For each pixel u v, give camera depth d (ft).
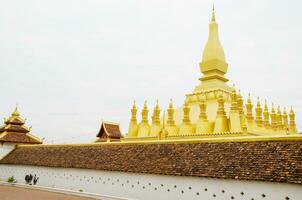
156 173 71.97
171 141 79.36
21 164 112.98
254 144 63.41
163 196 70.59
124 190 78.95
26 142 132.46
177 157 73.05
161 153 77.66
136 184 76.74
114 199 77.66
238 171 59.62
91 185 87.66
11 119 137.28
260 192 56.18
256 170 57.47
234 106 93.15
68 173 95.71
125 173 79.82
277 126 122.11
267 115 117.50
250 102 105.40
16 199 76.89
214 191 62.44
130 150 86.12
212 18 126.52
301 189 51.49
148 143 84.43
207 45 122.93
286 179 52.44
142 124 114.83
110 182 82.94
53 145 113.39
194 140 74.90
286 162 55.16
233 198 59.47
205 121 97.76
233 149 65.62
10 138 129.18
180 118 115.14
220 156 65.82
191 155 71.10
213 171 63.16
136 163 79.05
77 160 95.66
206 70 121.08
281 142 59.72
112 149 91.45
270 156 58.34
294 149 56.59
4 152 127.13
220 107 95.76
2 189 96.78
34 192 91.50
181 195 67.56
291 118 130.11
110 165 84.07
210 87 116.98
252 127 102.01
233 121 91.45
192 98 118.42
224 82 123.24
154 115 111.96
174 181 69.46
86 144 101.55
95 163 88.84
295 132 129.08
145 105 117.08
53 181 99.81
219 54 120.78
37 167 107.24
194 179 66.13
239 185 59.16
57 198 79.92
